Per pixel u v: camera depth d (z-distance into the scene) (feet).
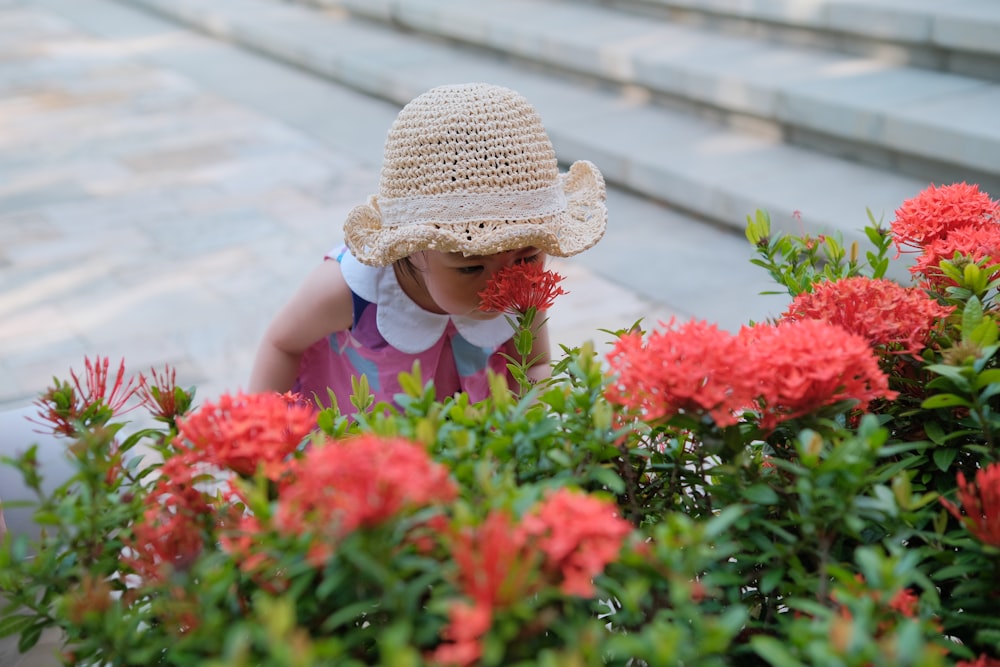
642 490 3.56
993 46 12.51
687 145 14.03
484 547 2.22
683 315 10.39
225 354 10.07
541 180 4.44
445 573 2.32
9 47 25.30
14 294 11.62
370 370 5.30
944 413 3.55
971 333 3.29
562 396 3.16
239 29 23.93
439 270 4.52
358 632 2.75
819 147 13.43
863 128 12.42
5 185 15.39
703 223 12.77
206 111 19.16
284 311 5.23
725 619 2.33
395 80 18.47
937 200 4.17
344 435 3.29
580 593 2.27
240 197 14.53
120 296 11.47
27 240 13.21
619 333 3.64
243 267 12.14
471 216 4.30
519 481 3.06
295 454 3.04
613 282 11.26
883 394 3.01
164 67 22.74
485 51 19.35
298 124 18.04
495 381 3.12
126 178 15.57
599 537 2.30
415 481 2.29
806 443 2.81
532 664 2.27
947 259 3.95
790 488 3.04
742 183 12.49
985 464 3.51
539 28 17.92
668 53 15.67
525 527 2.30
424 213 4.33
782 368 2.93
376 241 4.57
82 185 15.29
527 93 16.93
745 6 15.88
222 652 2.53
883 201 11.57
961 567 2.92
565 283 11.30
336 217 13.64
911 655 2.13
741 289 10.86
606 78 16.56
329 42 21.50
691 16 17.16
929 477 3.56
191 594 2.68
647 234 12.54
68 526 3.01
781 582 3.01
